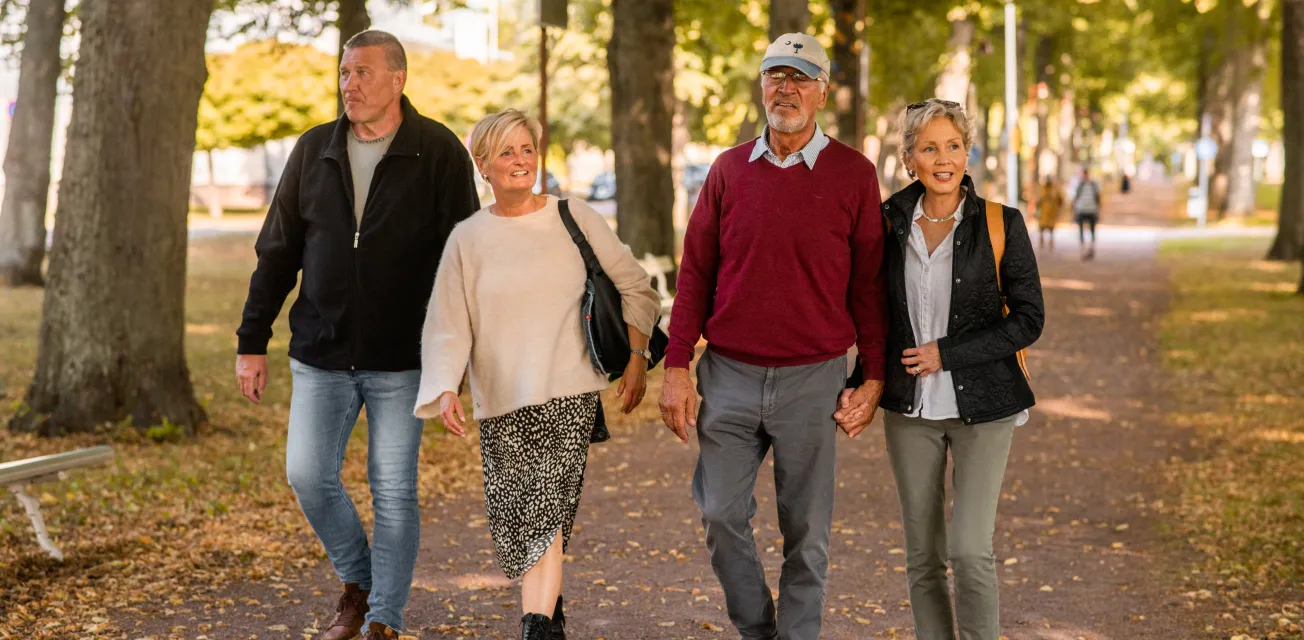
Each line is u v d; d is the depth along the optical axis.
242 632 6.82
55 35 28.17
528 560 5.82
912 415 5.59
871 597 7.93
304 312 6.27
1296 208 34.28
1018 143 57.19
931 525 5.75
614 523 9.95
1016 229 5.52
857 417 5.68
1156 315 24.73
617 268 5.94
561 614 6.00
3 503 9.61
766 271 5.66
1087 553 9.11
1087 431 14.07
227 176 76.50
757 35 31.22
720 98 48.56
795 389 5.73
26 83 28.14
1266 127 110.31
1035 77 65.69
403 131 6.17
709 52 44.50
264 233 6.37
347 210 6.16
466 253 5.86
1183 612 7.62
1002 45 54.81
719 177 5.82
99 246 12.70
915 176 5.67
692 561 8.77
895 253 5.61
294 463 6.26
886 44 33.06
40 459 8.08
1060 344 21.19
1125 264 36.69
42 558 8.11
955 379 5.49
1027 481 11.61
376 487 6.27
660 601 7.73
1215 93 59.09
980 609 5.55
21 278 28.25
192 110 13.02
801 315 5.67
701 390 5.96
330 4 19.75
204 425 13.27
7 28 28.12
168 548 8.57
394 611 6.23
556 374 5.83
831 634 7.14
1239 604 7.77
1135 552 9.12
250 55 54.69
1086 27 60.03
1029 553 9.11
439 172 6.26
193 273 34.47
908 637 7.09
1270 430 13.74
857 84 26.61
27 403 12.86
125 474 10.86
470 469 11.96
